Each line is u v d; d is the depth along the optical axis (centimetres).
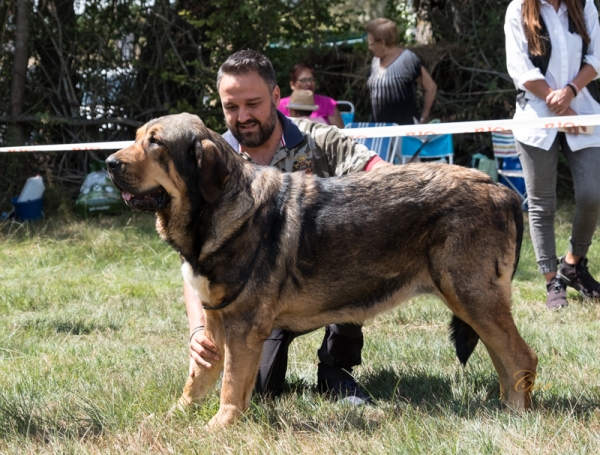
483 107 1232
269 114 386
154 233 924
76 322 561
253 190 342
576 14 557
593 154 564
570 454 284
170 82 1230
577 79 551
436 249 352
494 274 350
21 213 1051
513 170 1079
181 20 1198
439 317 557
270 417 351
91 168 1180
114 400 366
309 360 462
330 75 1266
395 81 970
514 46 569
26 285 688
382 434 317
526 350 355
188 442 313
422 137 1014
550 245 588
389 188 354
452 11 1287
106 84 1192
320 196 352
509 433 310
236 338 339
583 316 554
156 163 333
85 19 1182
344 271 351
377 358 457
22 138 1149
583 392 373
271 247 339
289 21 1191
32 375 419
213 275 337
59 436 328
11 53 1162
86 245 866
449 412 344
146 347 491
